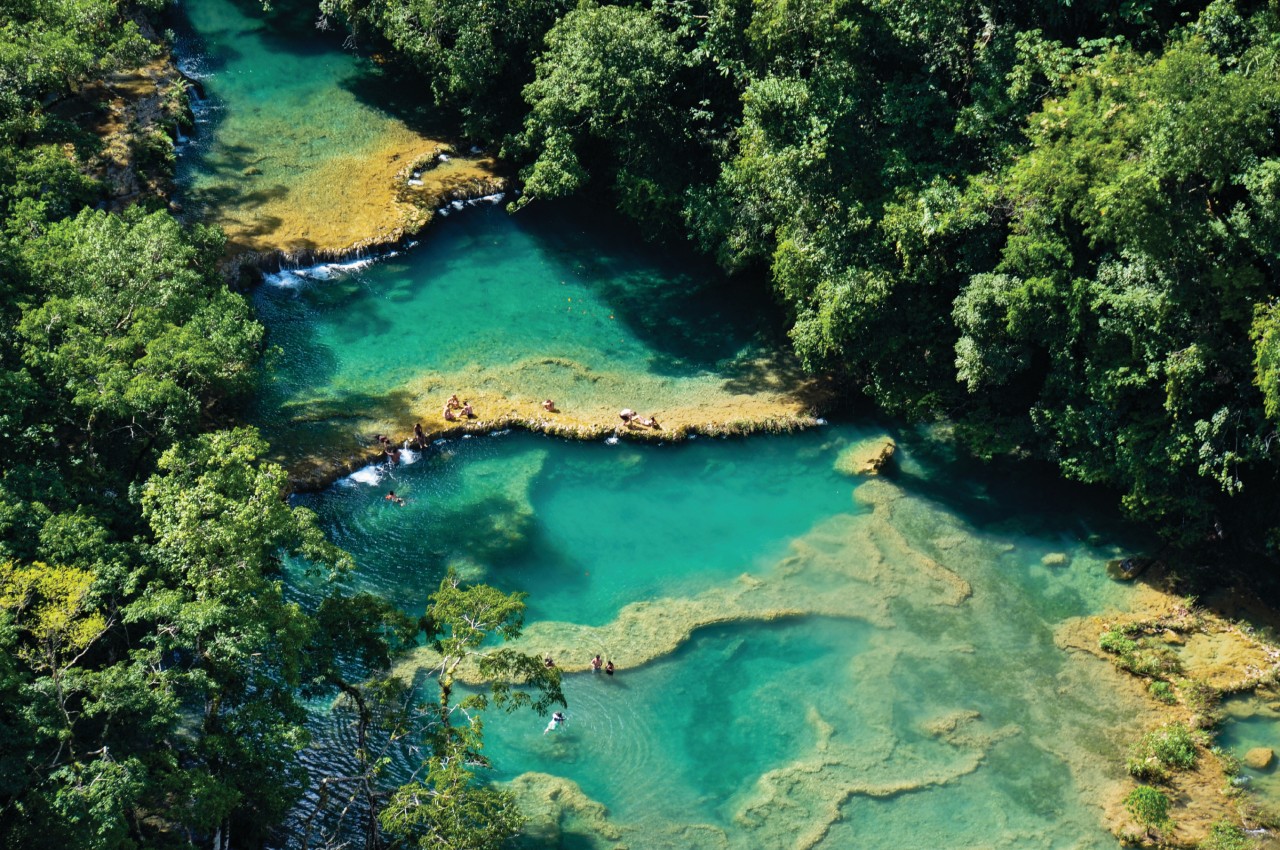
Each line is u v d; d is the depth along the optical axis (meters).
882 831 51.34
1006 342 64.56
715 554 64.94
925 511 67.50
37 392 52.38
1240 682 57.53
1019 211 62.62
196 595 45.09
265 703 44.94
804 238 68.81
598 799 52.16
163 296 58.56
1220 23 60.34
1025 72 64.19
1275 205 54.06
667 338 80.44
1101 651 59.78
